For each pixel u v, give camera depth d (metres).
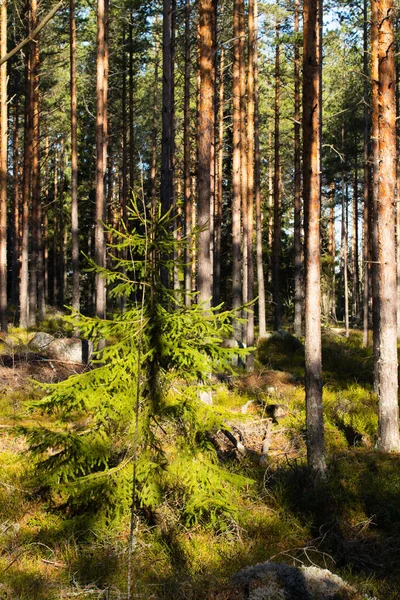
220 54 26.67
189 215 27.20
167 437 7.03
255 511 7.20
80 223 42.34
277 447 9.95
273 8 24.61
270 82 31.80
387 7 10.28
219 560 5.89
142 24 27.95
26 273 24.91
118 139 35.41
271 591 4.81
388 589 5.61
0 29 21.67
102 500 6.17
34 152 27.33
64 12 25.41
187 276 20.36
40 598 4.93
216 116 26.47
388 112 10.33
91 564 5.60
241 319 6.69
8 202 44.62
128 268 6.57
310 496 7.57
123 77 29.27
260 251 23.58
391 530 6.83
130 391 6.32
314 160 8.62
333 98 31.39
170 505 6.64
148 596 5.11
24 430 6.29
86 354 17.42
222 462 8.74
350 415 12.07
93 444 6.33
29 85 24.97
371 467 8.84
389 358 10.01
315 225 8.60
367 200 24.98
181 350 6.34
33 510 6.84
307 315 8.47
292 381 15.64
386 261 10.16
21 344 19.14
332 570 5.96
